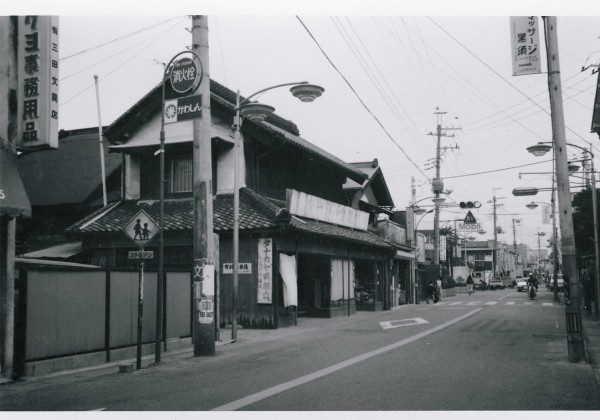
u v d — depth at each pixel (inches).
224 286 772.6
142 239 434.6
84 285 438.3
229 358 475.8
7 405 295.1
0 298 375.6
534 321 799.1
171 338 538.3
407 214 1503.4
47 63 395.5
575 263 447.5
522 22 495.8
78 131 1144.8
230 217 765.9
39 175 1040.8
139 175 878.4
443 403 286.0
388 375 367.2
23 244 899.4
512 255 4490.7
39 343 394.3
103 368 427.8
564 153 466.6
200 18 519.5
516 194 1107.3
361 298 1143.0
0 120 385.4
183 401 298.0
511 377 361.4
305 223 836.0
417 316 928.9
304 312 959.6
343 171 1106.1
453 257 2849.4
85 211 978.1
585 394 312.8
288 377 366.3
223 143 815.7
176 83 524.4
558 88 471.2
